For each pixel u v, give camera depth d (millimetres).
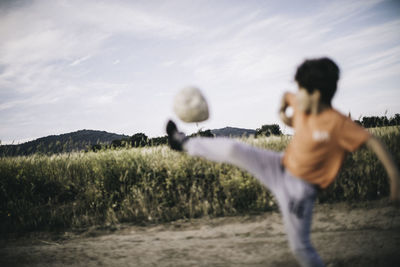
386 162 1505
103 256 3240
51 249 3609
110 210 4602
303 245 1745
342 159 1677
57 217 4633
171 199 4734
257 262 2750
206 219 4188
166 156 5645
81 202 5156
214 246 3236
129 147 6543
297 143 1705
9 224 4523
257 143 5676
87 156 6617
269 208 4305
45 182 5539
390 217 3469
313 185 1713
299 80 1668
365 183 4414
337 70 1658
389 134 5395
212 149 1828
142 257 3117
